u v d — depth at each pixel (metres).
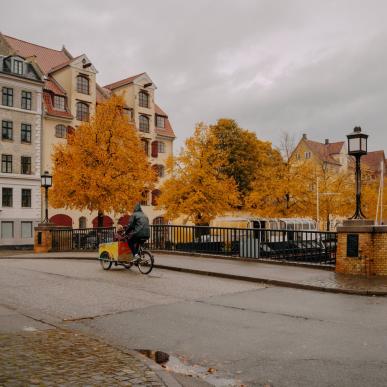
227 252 20.22
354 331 8.02
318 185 43.34
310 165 42.44
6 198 49.44
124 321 8.75
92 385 5.12
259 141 62.09
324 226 49.31
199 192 36.84
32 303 10.23
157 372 5.61
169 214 37.91
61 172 35.53
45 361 6.00
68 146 36.56
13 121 50.22
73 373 5.53
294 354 6.74
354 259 14.56
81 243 27.45
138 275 14.87
